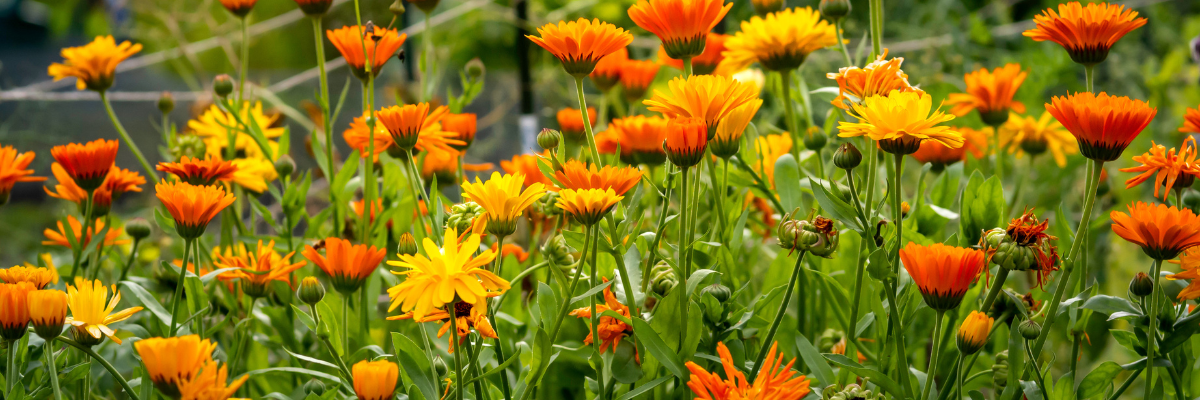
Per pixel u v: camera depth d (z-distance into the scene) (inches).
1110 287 99.2
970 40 127.7
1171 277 60.0
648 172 71.2
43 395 61.2
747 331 62.7
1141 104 57.1
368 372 57.0
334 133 153.9
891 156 64.9
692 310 59.8
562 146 62.1
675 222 69.8
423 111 62.2
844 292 63.7
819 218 59.7
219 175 67.2
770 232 76.2
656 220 71.5
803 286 68.2
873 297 62.3
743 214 64.9
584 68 60.2
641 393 59.6
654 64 75.7
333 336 61.1
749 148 70.8
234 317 69.9
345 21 128.4
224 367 54.1
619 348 61.4
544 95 133.6
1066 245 64.2
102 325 59.3
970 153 77.1
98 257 70.7
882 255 58.9
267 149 72.1
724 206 67.8
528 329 67.9
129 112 187.8
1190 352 62.8
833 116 69.9
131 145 72.8
